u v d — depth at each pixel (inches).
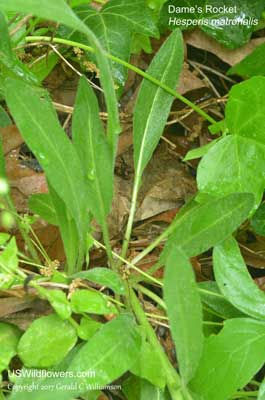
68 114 26.7
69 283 20.6
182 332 18.5
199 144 27.4
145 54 27.4
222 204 20.8
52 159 19.3
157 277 24.1
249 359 19.9
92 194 20.9
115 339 19.0
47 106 19.9
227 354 20.0
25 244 23.4
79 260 21.0
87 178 20.9
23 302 20.8
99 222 21.1
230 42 26.3
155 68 23.3
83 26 17.3
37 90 22.0
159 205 25.9
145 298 23.7
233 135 22.9
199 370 19.9
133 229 25.5
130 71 27.0
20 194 24.5
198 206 22.3
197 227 21.0
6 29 21.6
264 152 22.6
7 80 19.2
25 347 19.6
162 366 19.7
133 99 26.9
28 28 24.7
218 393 19.7
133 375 21.0
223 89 28.0
